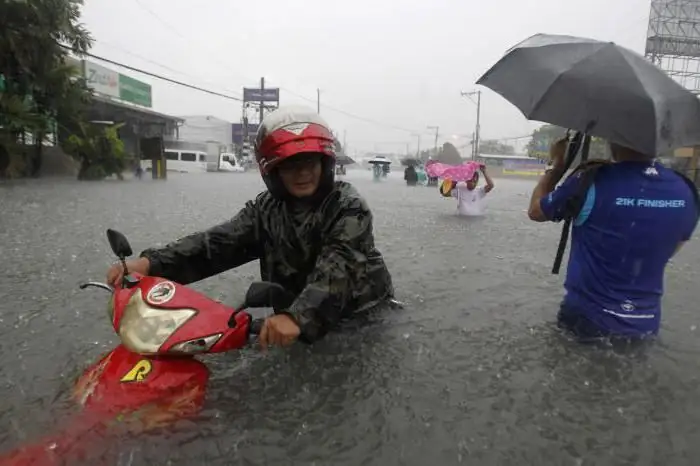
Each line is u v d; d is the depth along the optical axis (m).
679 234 2.72
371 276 3.01
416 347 2.64
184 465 1.65
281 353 2.50
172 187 16.83
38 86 18.17
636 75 2.59
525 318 3.14
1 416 1.91
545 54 2.93
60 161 20.19
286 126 2.46
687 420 1.99
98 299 3.45
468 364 2.45
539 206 2.96
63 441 1.75
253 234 2.84
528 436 1.86
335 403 2.06
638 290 2.73
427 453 1.75
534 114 2.78
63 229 6.47
